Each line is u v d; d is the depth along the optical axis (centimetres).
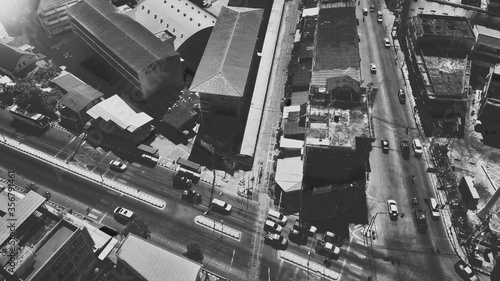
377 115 16612
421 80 16650
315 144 13162
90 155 15275
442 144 15512
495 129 16062
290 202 13975
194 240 13050
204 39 19050
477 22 18825
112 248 12156
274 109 16988
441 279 12194
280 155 14888
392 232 13238
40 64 18300
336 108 14338
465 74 16525
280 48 19688
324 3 19888
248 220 13575
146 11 19538
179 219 13562
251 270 12356
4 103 17025
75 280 11638
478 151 15362
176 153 15462
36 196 11369
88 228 12650
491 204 13100
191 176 14600
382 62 18700
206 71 16012
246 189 14388
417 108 16788
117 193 14175
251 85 17488
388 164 15062
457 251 12788
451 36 17150
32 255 10450
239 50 16888
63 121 16312
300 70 17538
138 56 16438
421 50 17412
